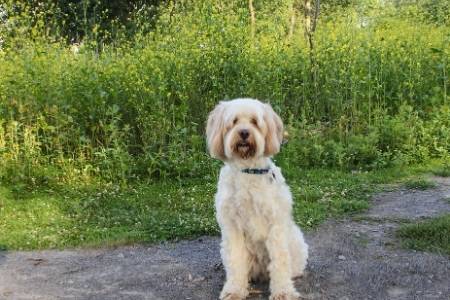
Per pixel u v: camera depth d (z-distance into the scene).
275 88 5.05
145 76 4.90
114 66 5.15
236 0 6.71
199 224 3.61
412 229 3.38
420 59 5.93
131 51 5.57
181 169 4.64
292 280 2.76
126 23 8.14
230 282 2.63
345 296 2.67
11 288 2.87
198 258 3.18
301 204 3.95
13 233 3.60
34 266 3.14
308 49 5.75
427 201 4.05
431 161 5.05
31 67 4.92
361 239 3.36
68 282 2.93
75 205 4.06
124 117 5.03
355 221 3.67
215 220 3.65
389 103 5.76
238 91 5.05
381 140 5.21
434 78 5.88
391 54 5.91
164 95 4.87
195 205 4.00
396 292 2.70
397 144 5.18
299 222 3.62
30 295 2.79
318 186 4.38
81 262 3.18
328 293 2.70
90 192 4.39
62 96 4.81
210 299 2.70
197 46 5.21
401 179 4.62
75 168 4.77
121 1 8.30
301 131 5.03
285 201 2.62
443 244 3.20
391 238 3.36
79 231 3.62
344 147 5.09
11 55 5.30
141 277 2.96
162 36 5.74
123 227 3.66
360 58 5.54
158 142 4.86
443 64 5.71
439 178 4.66
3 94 4.89
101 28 7.91
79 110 4.91
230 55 5.15
